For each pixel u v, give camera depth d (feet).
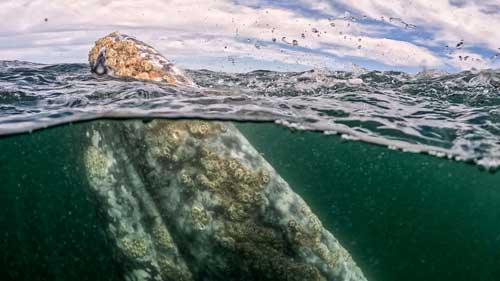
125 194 3.51
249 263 3.17
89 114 3.68
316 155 8.28
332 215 15.71
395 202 16.19
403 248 12.36
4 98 4.61
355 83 6.64
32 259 5.73
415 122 4.61
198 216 3.23
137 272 3.48
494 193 12.37
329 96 5.49
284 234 3.18
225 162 3.28
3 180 9.41
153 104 3.99
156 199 3.43
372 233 14.05
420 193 15.08
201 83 5.98
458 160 4.88
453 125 4.59
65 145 6.09
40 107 4.26
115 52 4.94
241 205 3.19
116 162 3.58
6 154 7.27
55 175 8.87
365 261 10.36
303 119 4.45
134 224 3.47
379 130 4.43
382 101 5.34
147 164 3.44
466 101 5.57
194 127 3.44
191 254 3.31
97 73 5.02
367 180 13.67
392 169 8.56
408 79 7.26
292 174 13.53
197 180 3.28
